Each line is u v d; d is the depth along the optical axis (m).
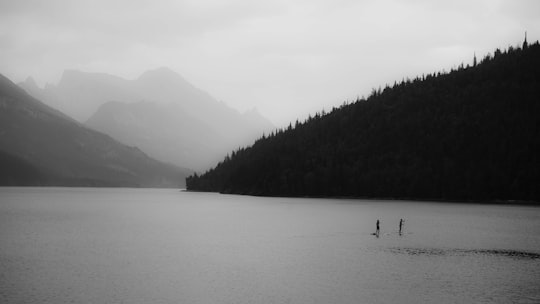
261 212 171.50
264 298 53.88
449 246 87.44
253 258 75.25
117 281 60.03
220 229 114.94
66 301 51.88
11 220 132.50
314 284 59.41
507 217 148.75
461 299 53.84
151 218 146.25
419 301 53.22
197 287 57.84
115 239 95.25
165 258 74.88
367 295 55.19
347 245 88.38
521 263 72.31
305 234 104.38
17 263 69.56
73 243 88.94
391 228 116.06
